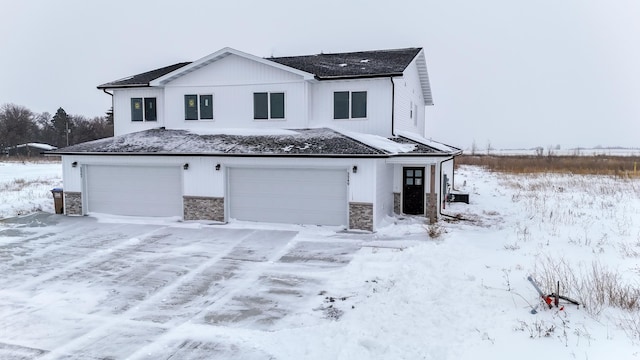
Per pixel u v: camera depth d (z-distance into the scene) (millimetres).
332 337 7000
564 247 11586
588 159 55375
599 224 14742
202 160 16359
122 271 10766
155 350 6828
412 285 8977
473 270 9664
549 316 6941
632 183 27953
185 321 7902
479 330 6703
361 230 14758
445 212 18125
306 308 8367
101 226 15859
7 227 15703
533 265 9844
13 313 8289
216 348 6855
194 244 13312
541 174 36969
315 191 15477
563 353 5758
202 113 19047
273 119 18156
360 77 17234
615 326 6422
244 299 8914
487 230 14297
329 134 16562
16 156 65062
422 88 24672
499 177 34562
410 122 21109
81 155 17578
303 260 11555
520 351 5922
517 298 7812
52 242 13586
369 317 7621
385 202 16344
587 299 7430
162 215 17062
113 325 7758
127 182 17391
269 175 15906
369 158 14570
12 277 10336
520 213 17703
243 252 12414
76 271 10773
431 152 14992
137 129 20625
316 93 18141
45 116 106625
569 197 21984
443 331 6832
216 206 16328
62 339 7230
